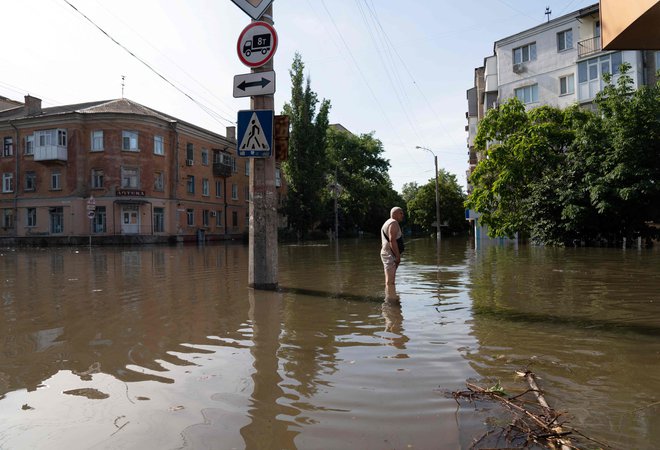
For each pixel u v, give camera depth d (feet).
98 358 12.34
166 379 10.61
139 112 127.75
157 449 7.28
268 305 20.36
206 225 147.84
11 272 37.83
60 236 118.73
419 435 7.70
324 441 7.52
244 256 60.64
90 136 121.08
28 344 13.84
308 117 144.77
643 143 59.36
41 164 123.44
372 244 105.19
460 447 7.27
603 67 86.63
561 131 70.38
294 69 143.43
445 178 224.33
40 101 139.23
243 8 25.66
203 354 12.64
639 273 31.19
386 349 13.00
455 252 62.59
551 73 97.40
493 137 77.10
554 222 67.87
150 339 14.37
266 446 7.36
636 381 10.16
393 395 9.50
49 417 8.52
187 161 136.98
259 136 25.64
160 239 122.21
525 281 27.99
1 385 10.28
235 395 9.58
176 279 31.24
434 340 13.93
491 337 14.23
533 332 14.82
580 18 92.17
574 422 8.09
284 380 10.47
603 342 13.51
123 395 9.62
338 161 183.83
